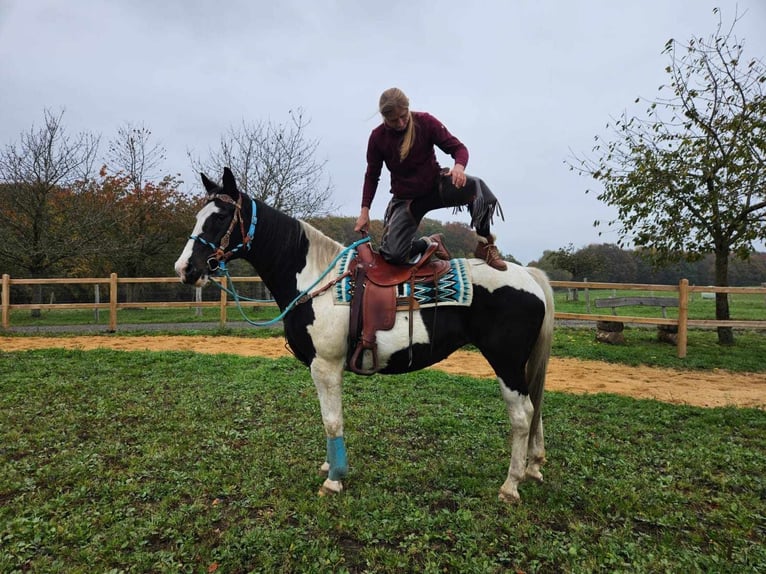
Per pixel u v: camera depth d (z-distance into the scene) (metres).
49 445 3.93
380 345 2.99
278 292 3.29
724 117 9.73
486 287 3.08
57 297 21.62
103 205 18.73
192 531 2.62
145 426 4.42
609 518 2.86
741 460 3.73
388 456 3.83
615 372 7.89
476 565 2.34
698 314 16.52
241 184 19.84
